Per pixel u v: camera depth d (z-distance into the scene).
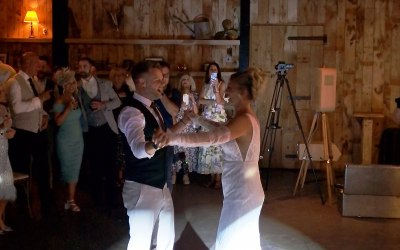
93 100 6.36
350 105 8.67
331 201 6.68
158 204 3.53
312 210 6.45
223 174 3.63
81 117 6.30
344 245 5.23
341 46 8.65
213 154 7.32
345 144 8.70
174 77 8.82
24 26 9.07
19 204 6.22
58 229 5.57
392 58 8.58
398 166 6.14
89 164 6.72
